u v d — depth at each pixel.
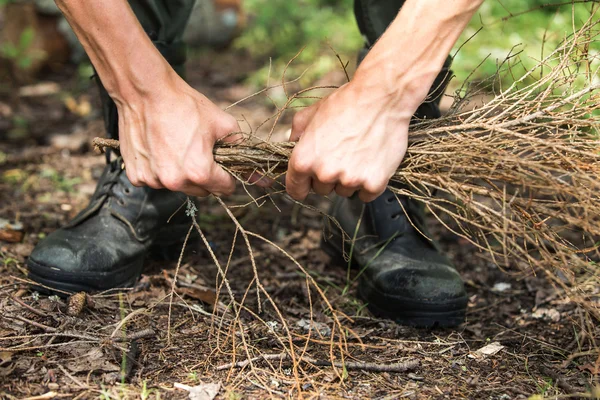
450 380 1.63
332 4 5.35
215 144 1.66
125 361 1.59
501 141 1.64
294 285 2.12
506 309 2.06
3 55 4.12
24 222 2.39
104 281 1.90
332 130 1.48
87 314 1.80
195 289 2.00
